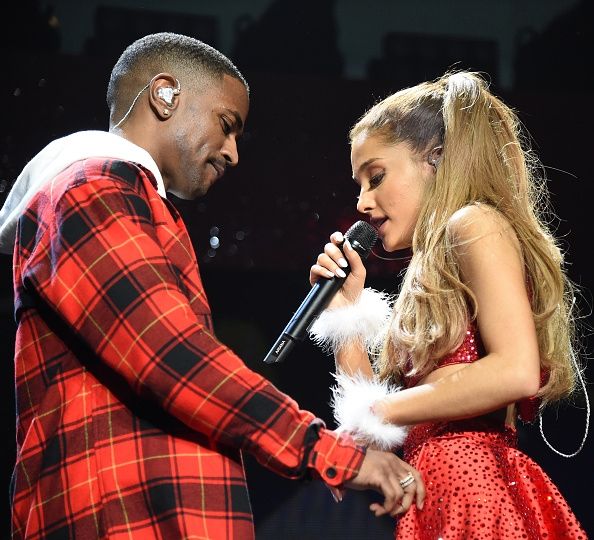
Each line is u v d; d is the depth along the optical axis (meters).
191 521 5.52
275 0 13.65
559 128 14.02
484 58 13.92
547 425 14.52
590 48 13.94
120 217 5.78
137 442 5.64
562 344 6.61
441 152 6.84
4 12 13.22
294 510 14.26
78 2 13.30
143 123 6.73
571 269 14.20
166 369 5.51
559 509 6.16
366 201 6.92
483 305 6.06
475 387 5.90
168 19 13.44
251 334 14.40
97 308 5.61
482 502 5.95
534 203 7.26
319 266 7.07
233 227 13.96
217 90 6.84
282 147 13.88
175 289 5.72
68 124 13.32
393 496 5.87
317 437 5.77
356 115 13.85
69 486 5.59
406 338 6.38
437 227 6.52
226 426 5.58
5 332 14.05
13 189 6.61
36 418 5.80
